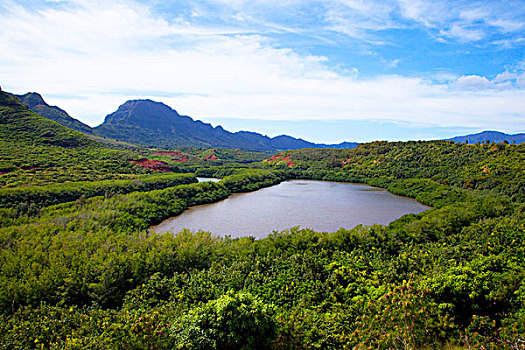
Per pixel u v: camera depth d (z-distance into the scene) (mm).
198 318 16500
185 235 39438
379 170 135250
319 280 25922
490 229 36625
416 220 47500
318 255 32594
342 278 26234
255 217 66812
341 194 100625
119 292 28484
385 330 15984
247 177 117688
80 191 66938
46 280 27578
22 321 21672
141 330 17406
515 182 77062
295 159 186375
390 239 36219
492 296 17516
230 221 63562
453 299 17797
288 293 24312
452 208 52250
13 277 28609
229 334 15703
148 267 30922
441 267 25109
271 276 28141
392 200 88688
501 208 52500
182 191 79750
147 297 26312
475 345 14164
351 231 38094
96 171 94125
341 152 182375
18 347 19000
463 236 37156
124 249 35500
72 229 44906
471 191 84375
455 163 115000
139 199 65438
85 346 17344
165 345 16391
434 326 15578
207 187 89750
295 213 70812
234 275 27062
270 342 16156
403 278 25000
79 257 32094
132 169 107938
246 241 38000
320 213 70875
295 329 17125
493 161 100312
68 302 27375
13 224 46438
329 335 16859
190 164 177875
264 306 17359
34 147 100938
